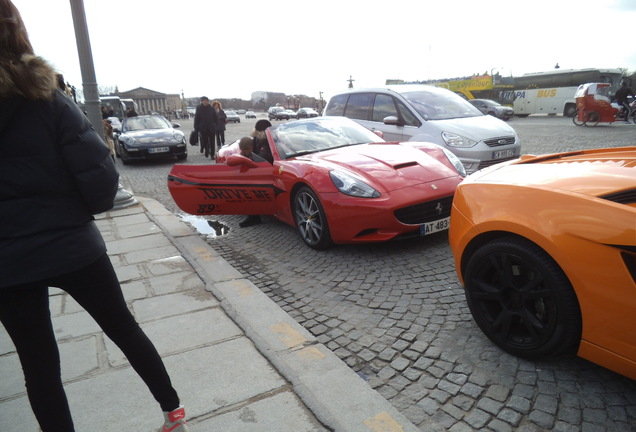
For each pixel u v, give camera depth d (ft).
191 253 13.93
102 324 5.08
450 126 21.15
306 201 13.84
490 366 7.25
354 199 12.20
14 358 8.35
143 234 16.44
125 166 38.81
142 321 9.36
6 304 4.41
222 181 15.67
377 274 11.52
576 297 6.26
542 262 6.51
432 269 11.50
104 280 4.87
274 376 7.16
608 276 5.73
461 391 6.73
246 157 15.43
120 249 14.70
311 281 11.54
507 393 6.59
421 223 12.32
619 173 6.68
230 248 14.97
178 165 16.07
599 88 53.72
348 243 12.89
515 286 7.10
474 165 20.36
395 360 7.70
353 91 26.48
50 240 4.32
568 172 7.20
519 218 6.81
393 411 6.19
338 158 14.25
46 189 4.31
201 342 8.37
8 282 4.18
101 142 4.67
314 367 7.36
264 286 11.51
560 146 36.58
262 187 15.33
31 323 4.57
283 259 13.43
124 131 40.83
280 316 9.32
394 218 11.91
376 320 9.17
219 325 9.02
